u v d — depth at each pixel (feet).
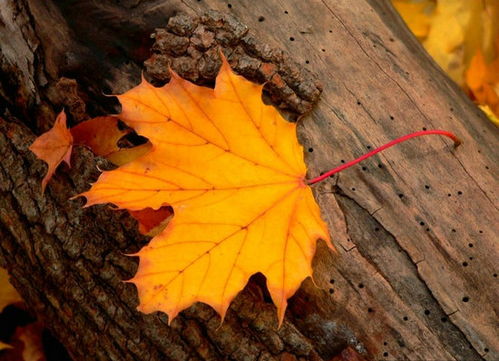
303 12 2.83
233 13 2.79
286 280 2.57
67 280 2.69
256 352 2.66
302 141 2.74
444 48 3.35
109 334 2.69
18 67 2.74
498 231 2.76
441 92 2.89
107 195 2.56
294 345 2.67
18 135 2.71
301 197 2.62
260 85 2.62
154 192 2.58
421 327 2.70
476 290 2.72
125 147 2.73
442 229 2.74
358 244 2.71
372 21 2.89
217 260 2.56
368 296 2.70
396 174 2.75
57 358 2.93
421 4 3.38
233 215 2.60
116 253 2.68
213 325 2.66
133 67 2.75
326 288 2.70
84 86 2.76
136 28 2.76
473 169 2.81
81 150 2.69
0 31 2.73
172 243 2.56
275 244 2.59
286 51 2.79
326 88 2.78
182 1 2.77
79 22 2.76
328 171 2.72
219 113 2.62
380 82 2.82
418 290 2.71
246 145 2.63
